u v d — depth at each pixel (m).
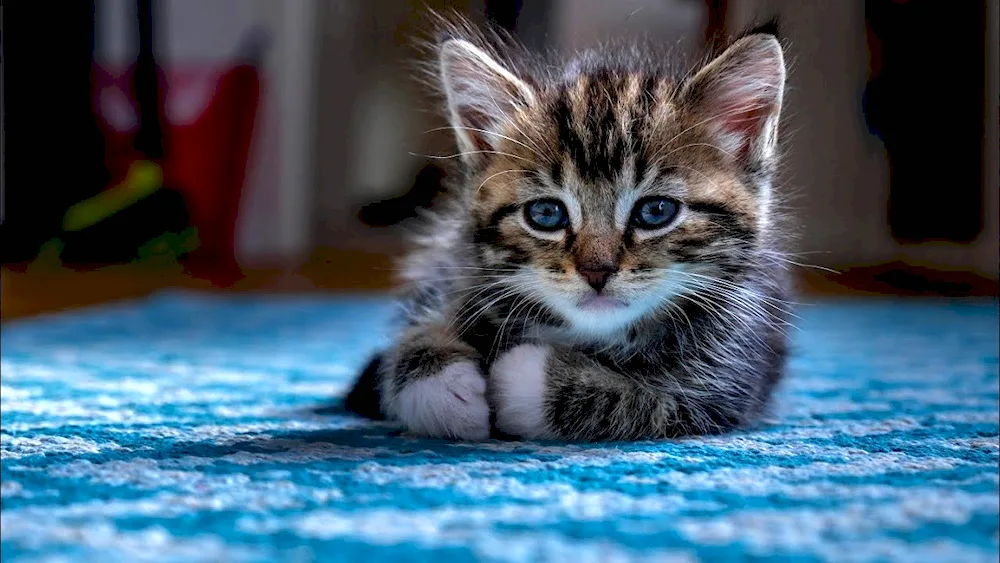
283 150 1.24
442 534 0.34
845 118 1.12
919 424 0.46
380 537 0.34
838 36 1.10
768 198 0.48
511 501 0.36
